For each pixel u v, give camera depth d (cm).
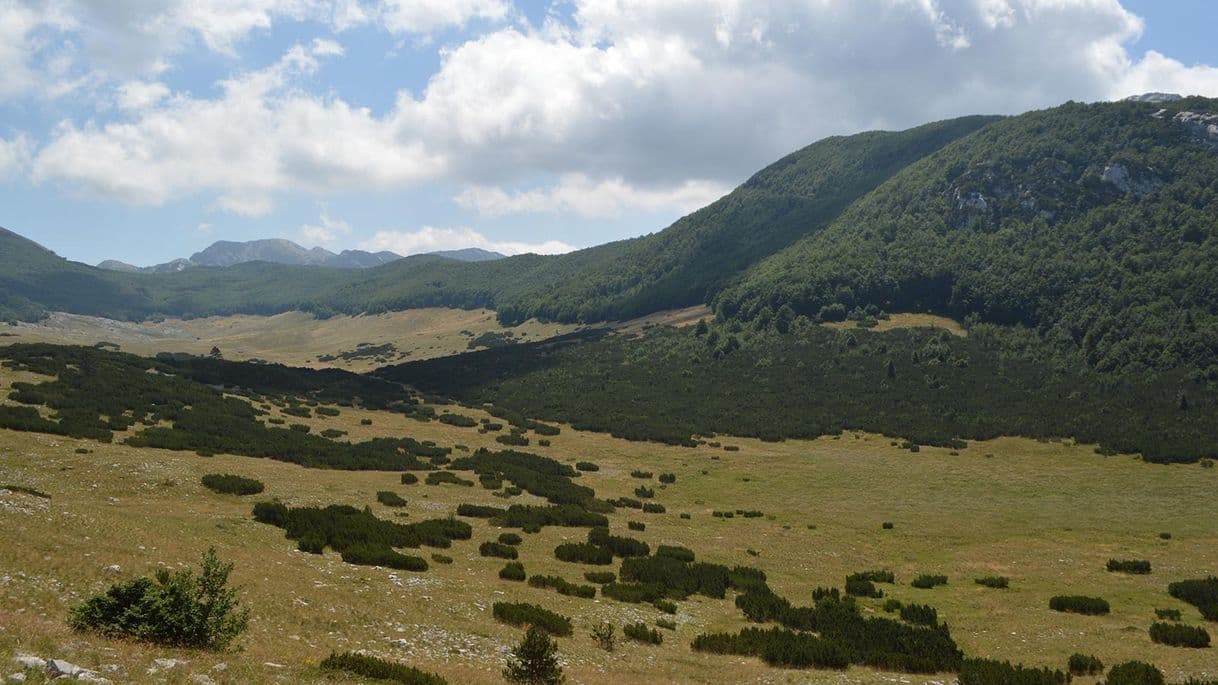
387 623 2127
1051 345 10700
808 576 3762
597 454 7406
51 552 1955
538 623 2373
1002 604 3294
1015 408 8644
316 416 7569
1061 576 3812
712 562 3847
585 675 1905
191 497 3694
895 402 9244
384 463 5606
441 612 2381
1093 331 10225
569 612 2652
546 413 9544
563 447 7675
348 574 2644
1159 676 2231
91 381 6128
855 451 7588
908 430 8269
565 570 3350
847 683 2145
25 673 952
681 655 2356
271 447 5356
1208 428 7381
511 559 3444
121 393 6009
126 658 1227
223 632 1501
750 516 5178
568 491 5425
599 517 4528
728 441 8225
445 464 6062
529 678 1703
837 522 5053
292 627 1866
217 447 5119
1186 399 8100
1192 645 2684
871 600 3341
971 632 2872
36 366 6262
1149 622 3016
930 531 4809
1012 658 2558
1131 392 8619
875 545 4494
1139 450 7050
